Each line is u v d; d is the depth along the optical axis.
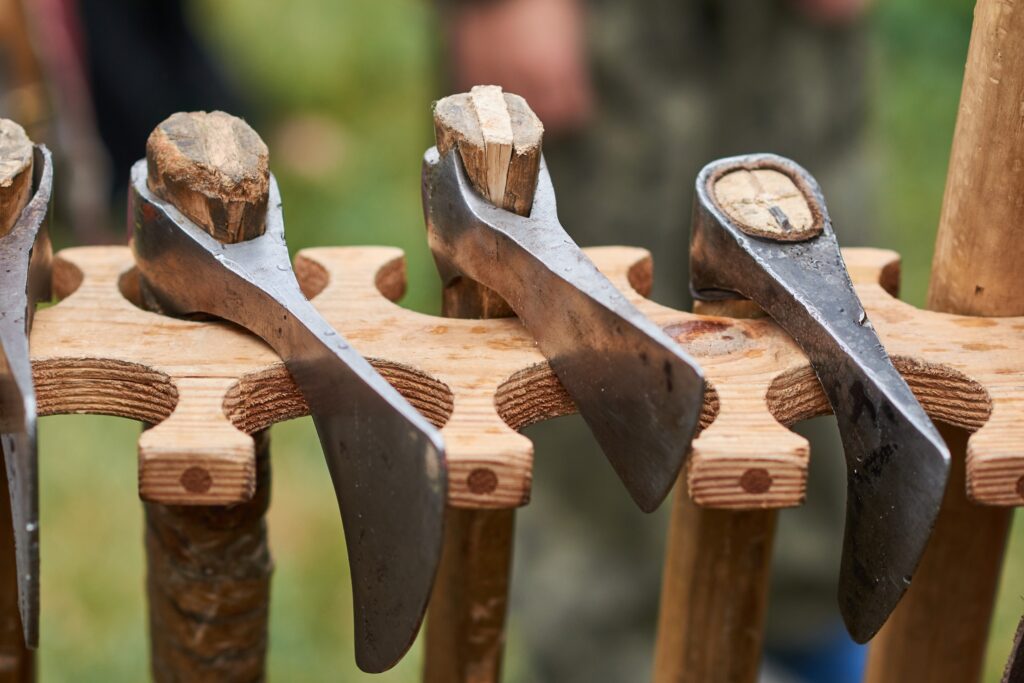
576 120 1.82
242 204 1.36
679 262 1.86
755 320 1.38
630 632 1.87
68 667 2.06
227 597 1.43
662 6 1.81
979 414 1.35
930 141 3.38
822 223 1.38
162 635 1.44
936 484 1.29
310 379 1.32
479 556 1.44
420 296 2.84
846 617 1.34
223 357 1.34
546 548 1.86
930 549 1.45
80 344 1.35
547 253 1.34
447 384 1.33
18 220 1.37
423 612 1.29
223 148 1.37
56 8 2.12
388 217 3.16
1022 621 1.32
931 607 1.46
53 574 2.22
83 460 2.45
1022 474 1.31
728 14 1.83
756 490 1.30
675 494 1.45
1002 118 1.37
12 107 1.75
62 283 1.43
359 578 1.32
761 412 1.32
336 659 2.12
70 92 2.11
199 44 2.69
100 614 2.16
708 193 1.39
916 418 1.30
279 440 2.54
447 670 1.47
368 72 3.82
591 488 1.84
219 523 1.41
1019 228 1.38
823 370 1.34
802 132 1.87
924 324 1.38
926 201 3.17
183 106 2.68
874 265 1.44
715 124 1.85
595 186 1.84
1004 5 1.36
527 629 1.88
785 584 1.89
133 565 2.25
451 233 1.37
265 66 3.79
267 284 1.34
